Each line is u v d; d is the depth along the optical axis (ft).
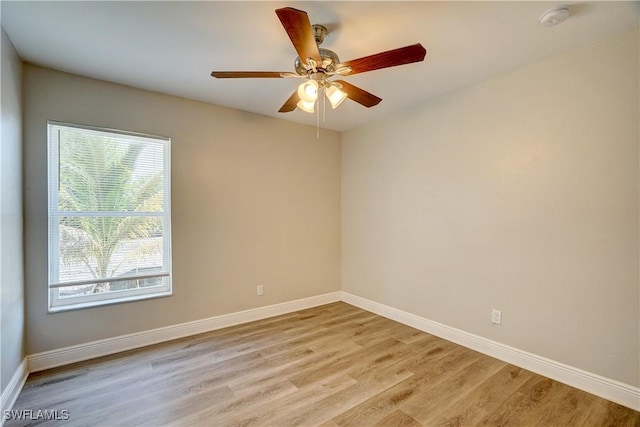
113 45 6.84
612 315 6.52
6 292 6.23
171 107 9.62
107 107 8.63
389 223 11.63
